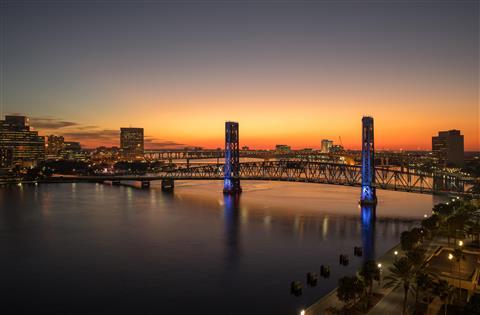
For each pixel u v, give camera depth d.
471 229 111.12
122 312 83.19
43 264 115.06
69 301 88.69
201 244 137.88
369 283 76.06
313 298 88.25
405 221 179.62
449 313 65.81
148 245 136.75
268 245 136.38
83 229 164.25
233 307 84.75
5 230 162.25
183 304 86.69
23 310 84.44
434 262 93.19
